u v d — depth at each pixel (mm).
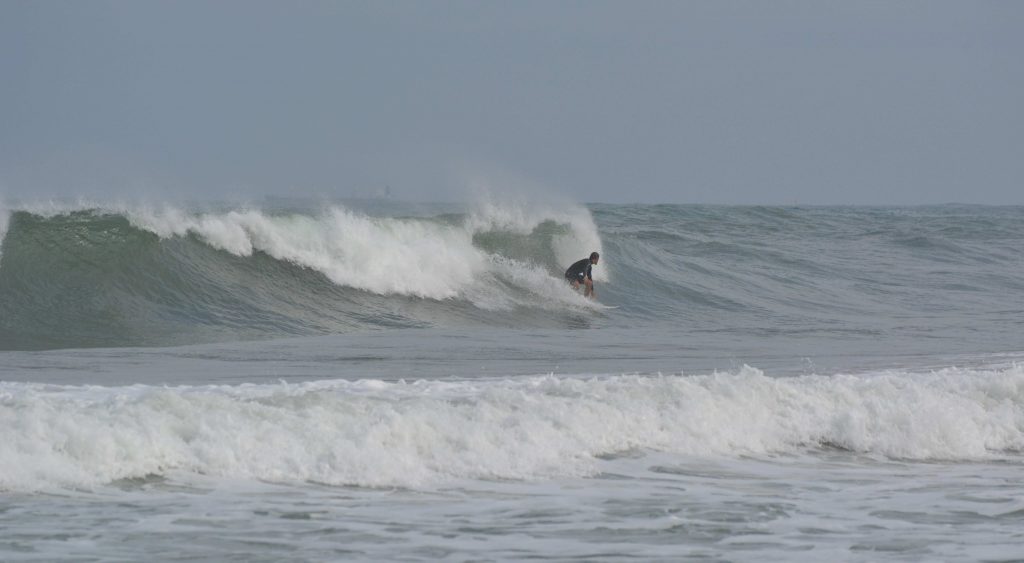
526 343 64000
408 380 44219
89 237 73250
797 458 33969
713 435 34656
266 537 22844
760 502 27484
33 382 41125
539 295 91562
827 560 22266
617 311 92000
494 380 41156
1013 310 105438
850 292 116875
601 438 32938
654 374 48156
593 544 23016
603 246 105000
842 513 26609
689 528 24562
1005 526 25688
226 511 24688
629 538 23562
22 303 67375
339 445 29297
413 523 24344
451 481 28469
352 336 67062
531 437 31828
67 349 57000
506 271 93688
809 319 92000
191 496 25781
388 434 30391
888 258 149625
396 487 27672
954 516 26625
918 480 31438
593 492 27953
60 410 29797
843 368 52312
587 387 37844
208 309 71938
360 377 45250
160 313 70125
